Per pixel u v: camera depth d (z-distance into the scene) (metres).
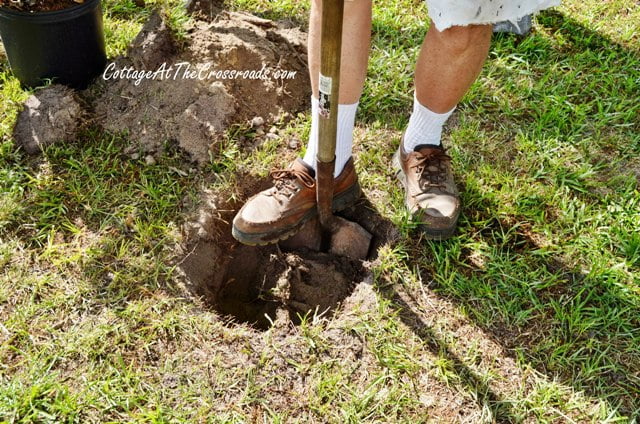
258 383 2.12
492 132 2.90
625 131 2.96
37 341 2.18
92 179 2.62
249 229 2.39
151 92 2.86
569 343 2.22
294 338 2.23
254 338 2.25
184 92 2.83
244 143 2.80
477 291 2.36
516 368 2.18
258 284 2.54
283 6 3.40
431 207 2.44
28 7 2.67
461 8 1.93
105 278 2.35
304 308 2.43
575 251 2.49
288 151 2.80
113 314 2.25
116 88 2.91
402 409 2.07
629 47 3.33
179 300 2.31
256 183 2.71
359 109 2.95
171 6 3.29
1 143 2.71
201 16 3.16
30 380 2.08
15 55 2.82
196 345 2.20
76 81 2.93
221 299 2.50
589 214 2.61
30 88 2.92
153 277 2.35
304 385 2.13
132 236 2.47
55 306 2.27
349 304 2.37
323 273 2.49
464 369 2.16
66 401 2.02
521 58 3.21
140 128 2.78
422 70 2.22
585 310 2.32
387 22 3.35
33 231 2.47
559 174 2.74
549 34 3.38
